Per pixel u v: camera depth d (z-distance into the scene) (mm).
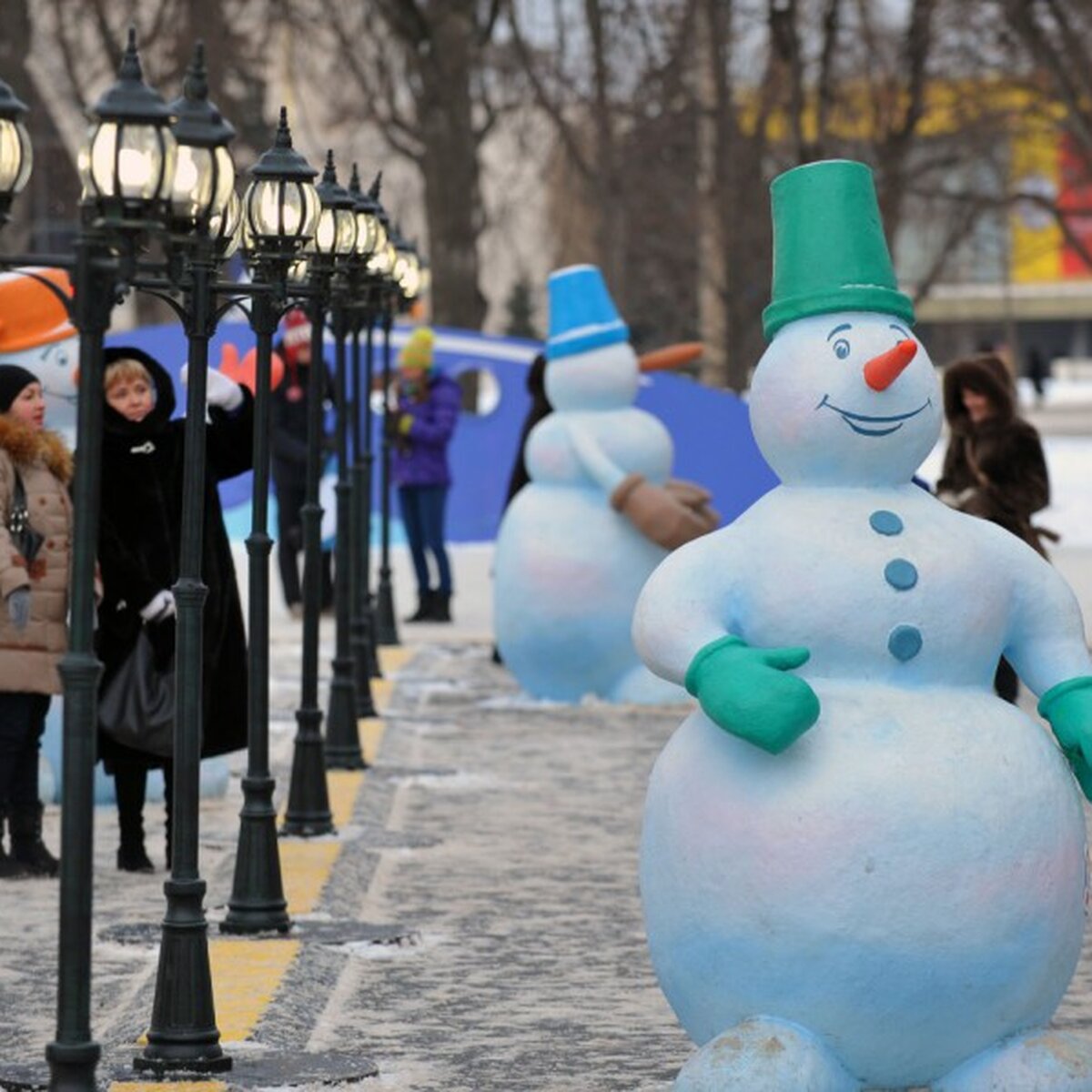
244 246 14914
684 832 10500
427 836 19125
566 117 65000
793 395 10859
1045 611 10883
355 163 20109
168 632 16625
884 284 11008
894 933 10117
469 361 47750
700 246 62688
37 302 18734
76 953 10125
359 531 26625
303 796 18828
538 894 16812
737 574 10727
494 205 78188
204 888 12031
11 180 9977
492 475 48250
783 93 61375
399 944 15078
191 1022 11852
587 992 13852
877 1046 10320
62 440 16609
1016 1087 10305
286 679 29953
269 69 62062
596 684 27828
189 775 12086
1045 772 10461
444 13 53500
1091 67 55625
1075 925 10531
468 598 41156
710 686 10352
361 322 26266
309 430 18969
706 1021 10633
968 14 65625
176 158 10117
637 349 63031
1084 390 161125
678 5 60656
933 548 10641
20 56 52031
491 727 26047
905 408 10820
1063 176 86812
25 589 15859
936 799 10188
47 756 19750
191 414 12492
